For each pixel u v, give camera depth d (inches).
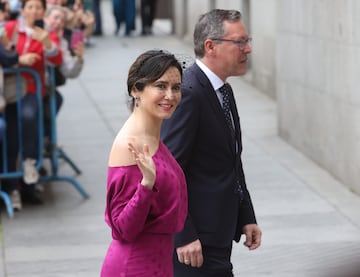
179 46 1348.4
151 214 259.0
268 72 925.2
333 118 598.2
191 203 300.8
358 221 511.5
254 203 552.7
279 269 435.2
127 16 1513.3
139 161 248.4
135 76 259.8
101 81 1048.8
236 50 296.0
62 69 576.7
